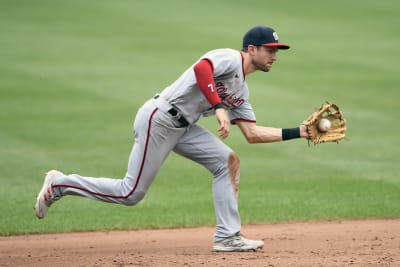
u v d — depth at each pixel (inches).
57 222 1278.3
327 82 2755.9
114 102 2407.7
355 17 4237.2
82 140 1934.1
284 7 4522.6
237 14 4279.0
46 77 2768.2
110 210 1364.4
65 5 4448.8
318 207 1362.0
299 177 1594.5
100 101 2418.8
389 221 1270.9
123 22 3996.1
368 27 3946.9
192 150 961.5
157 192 1491.1
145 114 931.3
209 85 893.8
